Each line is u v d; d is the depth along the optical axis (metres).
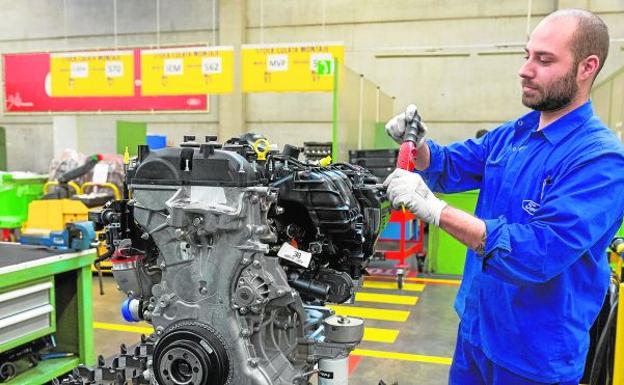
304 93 9.39
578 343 1.77
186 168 1.73
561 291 1.73
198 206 1.68
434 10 8.68
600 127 1.72
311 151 5.70
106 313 4.86
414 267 6.72
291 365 1.90
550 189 1.66
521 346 1.78
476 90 8.66
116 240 1.90
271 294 1.73
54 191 5.86
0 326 2.64
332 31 9.09
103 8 9.97
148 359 2.20
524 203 1.78
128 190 1.94
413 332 4.40
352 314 4.84
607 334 2.62
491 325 1.86
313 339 2.01
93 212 1.95
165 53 6.96
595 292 1.80
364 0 8.94
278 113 9.52
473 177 2.23
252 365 1.72
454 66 8.70
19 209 6.29
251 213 1.70
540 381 1.76
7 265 2.74
